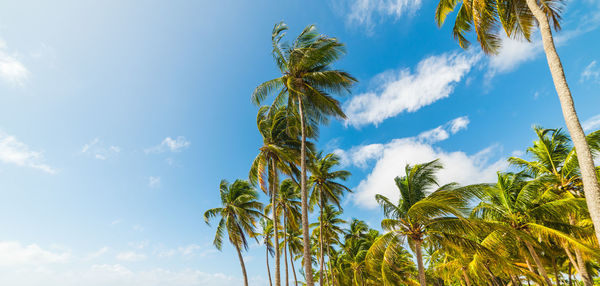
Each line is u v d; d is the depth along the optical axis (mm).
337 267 38875
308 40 14242
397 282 23609
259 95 14859
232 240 22656
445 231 12914
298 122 17219
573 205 11773
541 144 16047
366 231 34219
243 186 24766
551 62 7262
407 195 14445
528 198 13109
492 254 12094
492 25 10633
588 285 11961
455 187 11836
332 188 25703
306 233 12070
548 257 19484
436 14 12461
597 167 13125
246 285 21078
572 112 6551
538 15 7965
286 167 19141
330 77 13750
